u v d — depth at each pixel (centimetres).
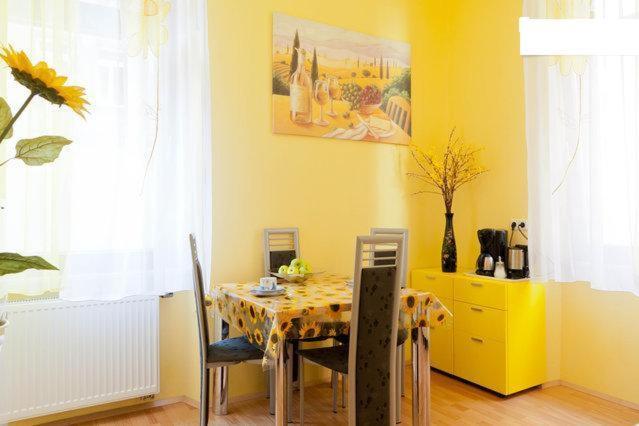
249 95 299
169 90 269
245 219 297
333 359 228
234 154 294
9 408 228
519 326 294
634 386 277
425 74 378
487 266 319
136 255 257
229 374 289
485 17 358
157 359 270
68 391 243
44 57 231
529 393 300
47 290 237
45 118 233
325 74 327
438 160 366
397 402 263
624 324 282
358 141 343
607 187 269
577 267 282
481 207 360
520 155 332
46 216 233
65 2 238
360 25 344
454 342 323
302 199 319
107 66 251
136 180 256
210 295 262
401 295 229
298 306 204
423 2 378
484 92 358
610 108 269
